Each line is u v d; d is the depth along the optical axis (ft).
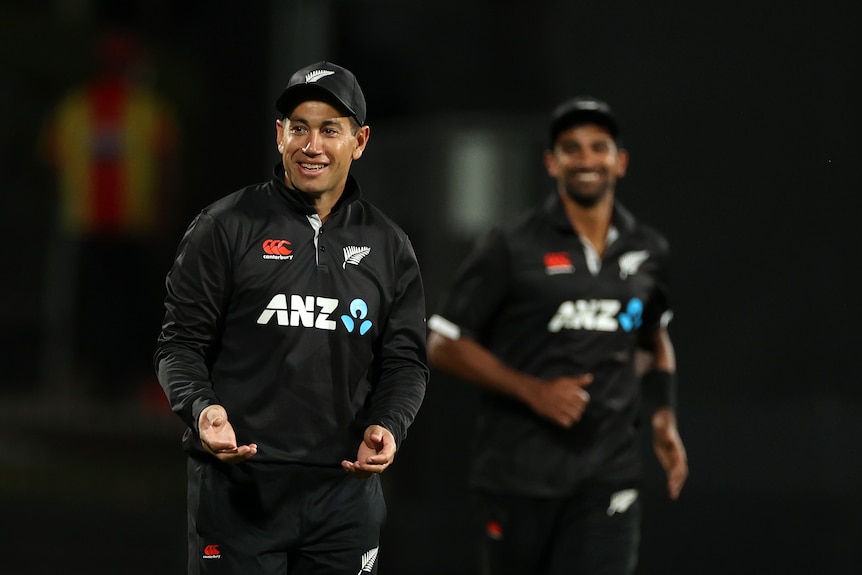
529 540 52.42
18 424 120.47
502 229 53.01
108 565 85.20
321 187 37.52
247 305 37.78
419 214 83.87
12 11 148.77
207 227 37.68
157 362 37.91
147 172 122.93
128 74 123.24
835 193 75.36
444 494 83.41
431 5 100.12
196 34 141.79
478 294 52.49
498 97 100.89
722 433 77.10
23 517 92.17
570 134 51.96
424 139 84.48
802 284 76.02
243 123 137.28
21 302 145.89
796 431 75.66
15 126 149.59
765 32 76.69
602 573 51.72
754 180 76.95
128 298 127.44
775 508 75.46
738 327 77.10
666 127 78.95
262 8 136.05
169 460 111.04
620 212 53.36
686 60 78.38
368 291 38.47
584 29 81.41
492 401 53.16
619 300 52.29
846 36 75.10
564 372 51.98
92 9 151.43
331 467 38.37
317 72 37.55
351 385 38.42
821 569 74.13
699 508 76.89
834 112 75.25
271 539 38.17
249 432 37.86
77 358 131.54
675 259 78.59
